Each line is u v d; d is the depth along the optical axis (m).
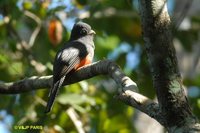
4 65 14.05
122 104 13.70
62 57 11.75
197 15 16.94
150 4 7.15
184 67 16.91
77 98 12.90
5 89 10.17
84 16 15.05
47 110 10.21
